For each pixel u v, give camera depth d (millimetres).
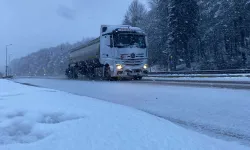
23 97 8820
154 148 3064
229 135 4684
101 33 22469
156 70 55812
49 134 3920
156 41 56938
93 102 7277
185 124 5637
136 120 4566
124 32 21062
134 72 21141
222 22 45438
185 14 46531
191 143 3346
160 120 4957
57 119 5055
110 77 22250
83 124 4262
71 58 35344
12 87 15000
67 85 18844
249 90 9672
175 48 47500
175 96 9375
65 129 4031
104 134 3611
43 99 8000
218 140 4105
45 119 5059
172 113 6766
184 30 46406
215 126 5312
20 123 4660
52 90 12227
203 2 52781
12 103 7172
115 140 3336
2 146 3379
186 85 13398
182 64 54094
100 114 5125
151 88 12625
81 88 15703
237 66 40781
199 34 50875
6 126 4535
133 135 3557
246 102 7176
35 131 4145
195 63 51312
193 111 6758
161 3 54375
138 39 21375
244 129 4988
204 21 50906
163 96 9633
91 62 26359
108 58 21469
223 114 6180
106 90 13336
